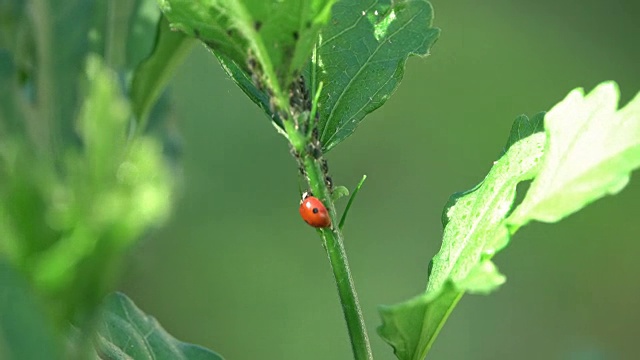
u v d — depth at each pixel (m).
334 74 0.22
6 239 0.15
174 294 0.54
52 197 0.15
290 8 0.19
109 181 0.15
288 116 0.20
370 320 0.57
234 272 0.56
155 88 0.20
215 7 0.19
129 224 0.15
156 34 0.20
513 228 0.19
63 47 0.18
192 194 0.56
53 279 0.15
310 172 0.20
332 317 0.57
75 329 0.17
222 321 0.55
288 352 0.56
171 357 0.21
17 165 0.15
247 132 0.58
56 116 0.17
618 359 0.58
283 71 0.19
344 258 0.21
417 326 0.19
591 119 0.18
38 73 0.18
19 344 0.15
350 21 0.22
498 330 0.58
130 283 0.52
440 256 0.20
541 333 0.58
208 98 0.57
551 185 0.18
